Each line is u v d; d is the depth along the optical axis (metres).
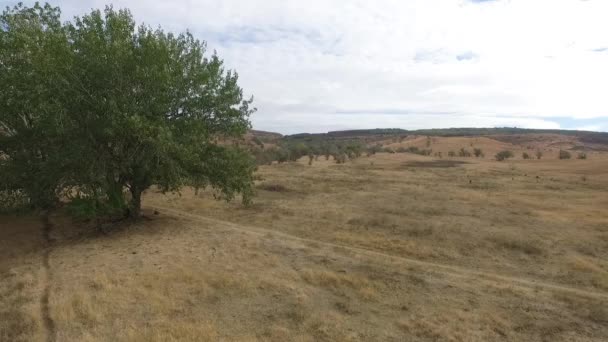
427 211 20.11
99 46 13.62
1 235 15.74
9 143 15.84
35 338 7.52
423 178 36.38
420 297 9.85
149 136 13.23
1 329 8.09
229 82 16.20
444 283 10.79
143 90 14.30
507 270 12.25
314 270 11.42
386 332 8.09
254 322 8.38
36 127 14.66
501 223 17.55
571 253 13.63
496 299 9.84
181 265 11.47
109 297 9.20
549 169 46.91
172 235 14.87
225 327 8.13
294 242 14.59
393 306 9.32
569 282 11.25
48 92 13.12
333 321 8.45
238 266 11.64
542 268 12.37
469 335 8.05
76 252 13.07
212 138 16.53
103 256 12.41
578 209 21.14
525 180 35.06
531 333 8.23
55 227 16.97
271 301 9.39
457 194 25.89
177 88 14.87
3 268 12.34
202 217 19.42
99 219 16.42
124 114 12.83
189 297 9.45
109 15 14.38
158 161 14.27
